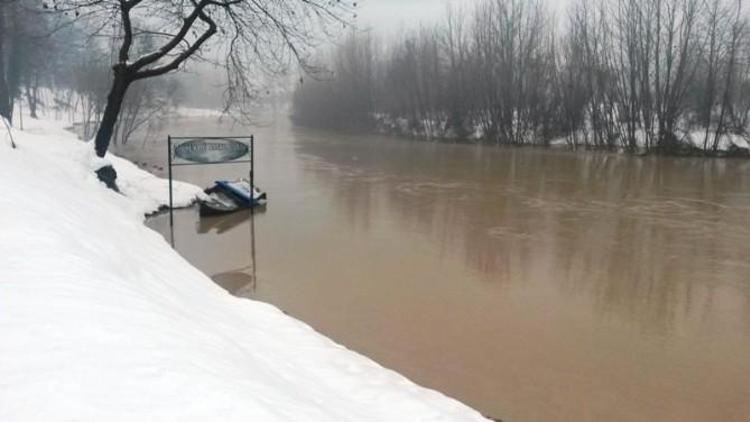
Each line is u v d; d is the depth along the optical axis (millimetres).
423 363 6945
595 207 18328
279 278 10195
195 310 5352
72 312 3400
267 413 2695
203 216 15242
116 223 8773
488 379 6586
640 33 40719
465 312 8758
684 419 5914
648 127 39750
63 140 15797
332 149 41000
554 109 45281
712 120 39844
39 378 2627
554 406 6043
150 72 15000
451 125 51250
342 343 7445
